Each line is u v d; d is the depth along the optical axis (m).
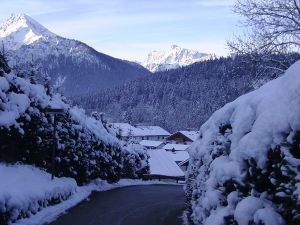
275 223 5.36
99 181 25.98
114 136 33.16
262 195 6.04
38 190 13.66
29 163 17.77
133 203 18.94
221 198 7.77
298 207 4.98
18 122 16.23
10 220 11.01
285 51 15.89
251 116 7.10
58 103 19.84
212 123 11.32
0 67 16.33
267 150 5.90
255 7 15.77
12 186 12.44
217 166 8.09
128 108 169.62
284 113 5.67
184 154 75.19
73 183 18.94
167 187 32.88
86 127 23.56
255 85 16.81
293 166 5.18
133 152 40.06
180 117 158.38
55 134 17.91
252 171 6.25
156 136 121.62
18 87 16.81
